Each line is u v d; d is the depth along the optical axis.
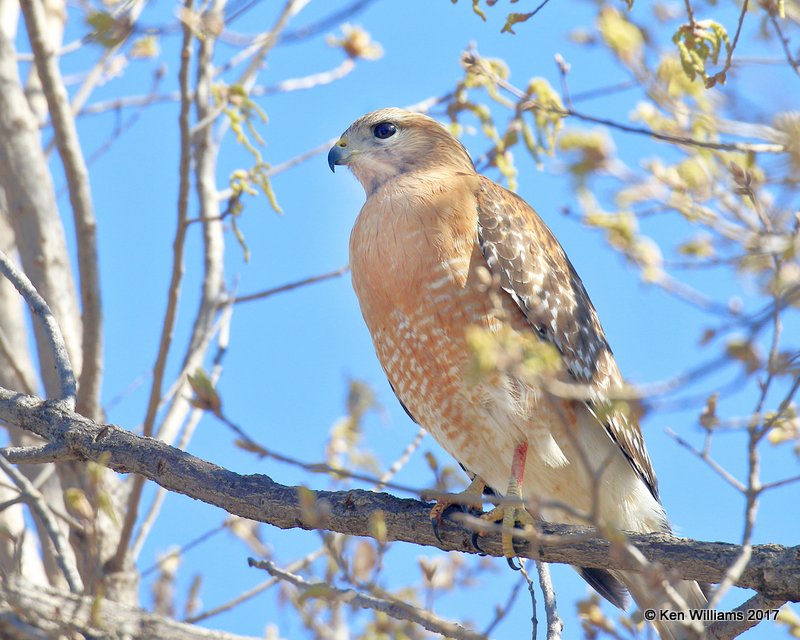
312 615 11.72
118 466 9.18
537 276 10.73
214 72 13.78
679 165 8.51
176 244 11.71
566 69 8.85
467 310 10.32
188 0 11.00
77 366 12.70
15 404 9.48
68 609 7.66
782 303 6.37
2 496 11.91
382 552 8.66
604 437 10.63
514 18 8.38
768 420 7.36
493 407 10.29
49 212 13.16
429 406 10.71
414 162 11.79
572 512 6.33
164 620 7.84
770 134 7.86
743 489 7.41
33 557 11.77
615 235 8.45
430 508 9.15
